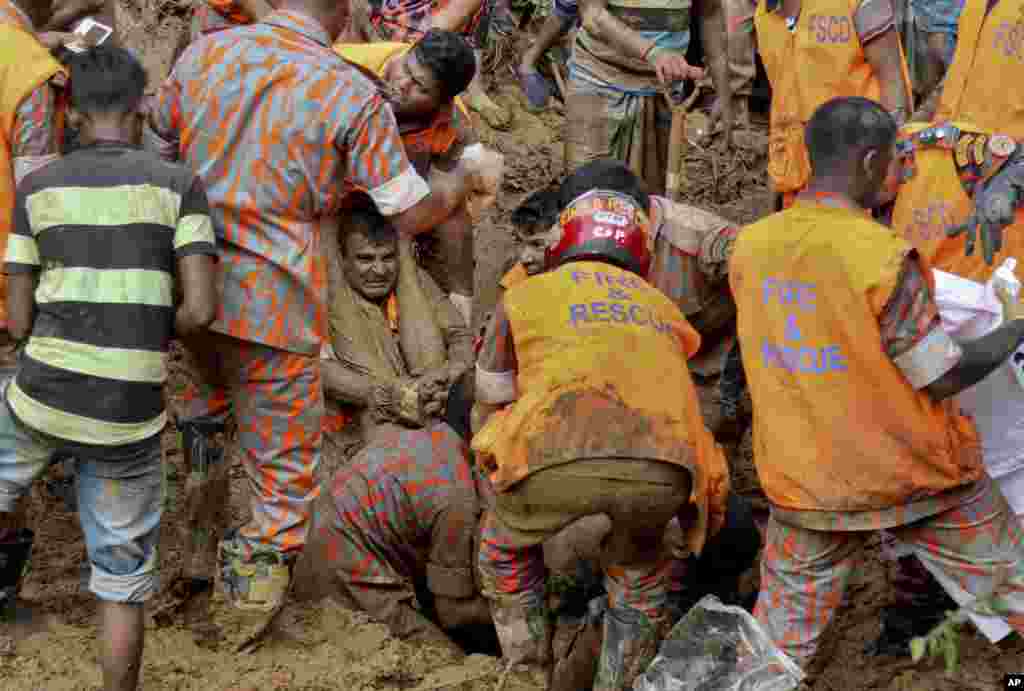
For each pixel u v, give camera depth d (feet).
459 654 15.07
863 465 11.68
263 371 13.47
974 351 11.38
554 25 25.20
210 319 12.29
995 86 15.85
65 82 13.75
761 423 12.18
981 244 15.24
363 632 14.60
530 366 12.33
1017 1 15.65
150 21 25.71
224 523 14.93
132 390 11.99
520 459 11.99
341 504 15.62
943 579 12.41
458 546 15.49
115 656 12.31
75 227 11.93
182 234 12.17
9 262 12.32
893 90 16.63
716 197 25.50
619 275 12.80
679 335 12.94
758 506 17.80
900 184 14.15
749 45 27.45
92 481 12.23
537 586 13.61
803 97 17.08
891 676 14.23
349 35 20.93
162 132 13.50
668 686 12.53
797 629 12.43
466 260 19.42
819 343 11.66
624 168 13.53
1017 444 13.21
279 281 13.23
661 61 19.74
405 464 15.60
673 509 12.19
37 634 13.79
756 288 12.02
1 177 13.53
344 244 17.98
